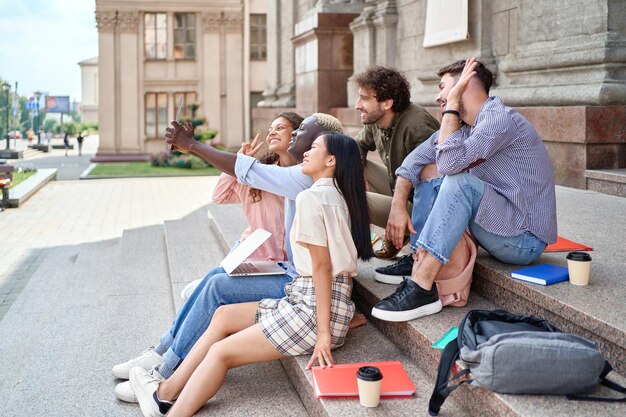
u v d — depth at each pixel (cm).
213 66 3256
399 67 1327
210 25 3228
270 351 358
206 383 353
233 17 3241
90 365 478
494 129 356
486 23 986
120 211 1368
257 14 3262
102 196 1666
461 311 376
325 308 352
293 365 379
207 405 367
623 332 289
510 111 370
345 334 373
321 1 1595
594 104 739
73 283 729
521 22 879
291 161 454
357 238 370
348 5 1586
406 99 479
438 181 411
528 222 376
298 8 2083
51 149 4797
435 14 1105
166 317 585
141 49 3212
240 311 378
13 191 1577
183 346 394
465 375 297
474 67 372
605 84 733
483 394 287
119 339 529
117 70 3198
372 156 1204
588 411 262
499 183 376
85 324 576
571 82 782
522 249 378
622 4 733
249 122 3269
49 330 562
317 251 352
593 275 376
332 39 1579
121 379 445
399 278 427
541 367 270
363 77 477
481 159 359
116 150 3222
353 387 323
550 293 341
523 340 274
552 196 381
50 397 423
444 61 1123
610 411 262
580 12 767
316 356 349
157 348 423
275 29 2294
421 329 349
